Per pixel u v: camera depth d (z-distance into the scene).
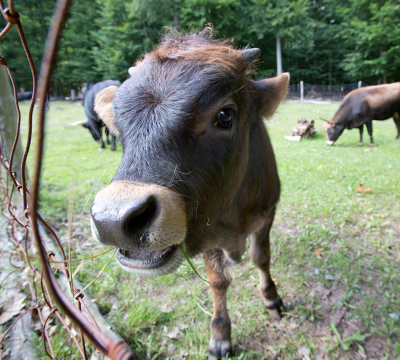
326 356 2.40
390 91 9.03
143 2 24.83
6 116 4.17
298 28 26.02
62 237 3.96
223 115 1.56
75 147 9.48
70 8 0.64
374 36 23.73
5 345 2.38
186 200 1.44
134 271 1.50
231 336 2.59
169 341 2.56
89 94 9.38
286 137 9.92
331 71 36.31
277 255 3.55
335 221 4.21
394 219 4.25
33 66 1.01
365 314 2.73
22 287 2.98
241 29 28.45
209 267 2.41
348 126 9.34
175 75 1.48
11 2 0.82
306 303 2.90
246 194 2.21
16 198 4.20
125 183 1.31
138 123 1.42
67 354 2.38
